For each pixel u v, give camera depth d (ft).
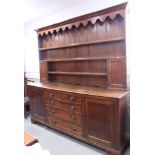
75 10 9.74
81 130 7.72
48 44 11.42
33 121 10.73
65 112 8.39
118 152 6.46
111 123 6.54
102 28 8.29
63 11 10.48
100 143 7.01
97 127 7.04
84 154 6.94
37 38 12.25
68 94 8.05
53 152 7.14
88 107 7.24
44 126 10.19
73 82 10.20
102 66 8.66
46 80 11.46
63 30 9.79
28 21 13.12
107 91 7.48
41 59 11.88
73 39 9.72
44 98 9.57
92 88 8.48
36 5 9.66
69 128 8.32
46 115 9.63
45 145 7.75
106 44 8.36
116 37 7.80
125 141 6.93
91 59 8.66
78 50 9.64
